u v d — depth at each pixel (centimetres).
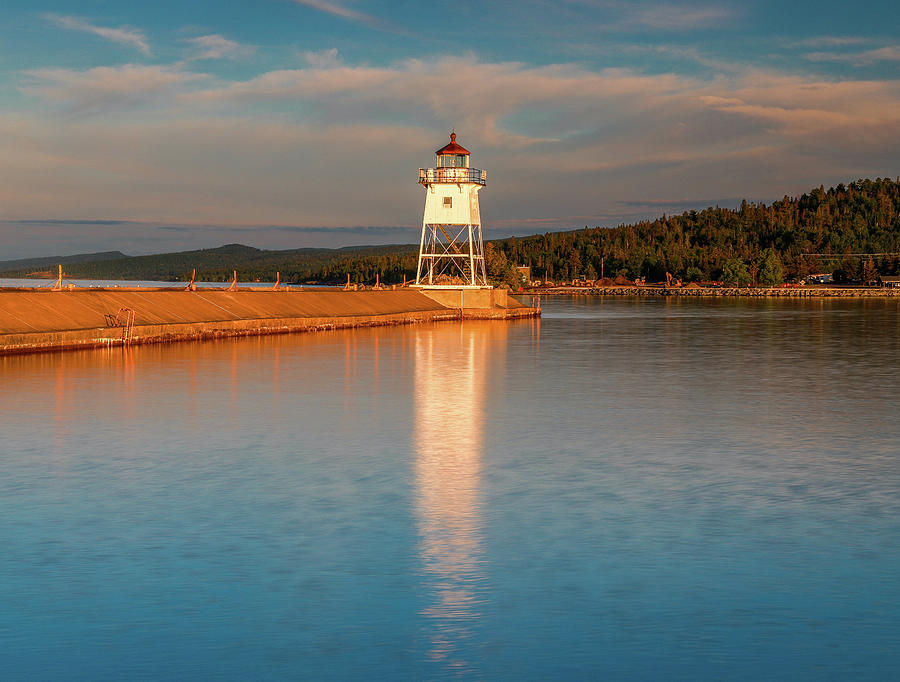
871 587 1638
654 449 2988
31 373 4922
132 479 2514
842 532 2000
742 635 1425
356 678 1286
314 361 5784
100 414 3641
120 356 5844
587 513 2159
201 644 1391
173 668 1314
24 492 2359
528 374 5238
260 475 2573
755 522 2081
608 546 1889
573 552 1845
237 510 2180
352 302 10381
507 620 1482
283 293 9675
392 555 1822
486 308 11238
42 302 6556
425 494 2353
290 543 1905
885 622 1474
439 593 1605
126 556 1812
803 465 2736
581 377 5103
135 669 1311
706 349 7125
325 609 1528
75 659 1341
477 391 4459
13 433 3219
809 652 1366
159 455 2847
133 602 1558
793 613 1511
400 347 6969
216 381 4703
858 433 3300
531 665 1324
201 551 1847
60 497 2305
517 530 2006
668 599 1577
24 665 1321
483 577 1691
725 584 1653
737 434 3272
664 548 1877
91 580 1667
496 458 2828
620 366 5734
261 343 7075
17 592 1606
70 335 6112
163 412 3703
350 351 6531
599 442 3106
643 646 1387
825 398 4269
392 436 3203
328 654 1360
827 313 14338
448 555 1825
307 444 3042
